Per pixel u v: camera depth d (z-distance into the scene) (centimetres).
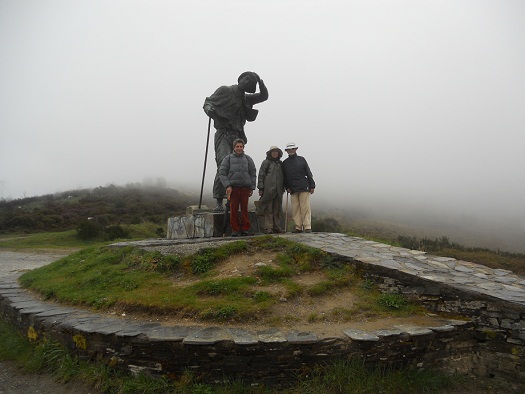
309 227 960
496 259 1169
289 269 655
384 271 624
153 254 756
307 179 969
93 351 493
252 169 863
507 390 474
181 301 557
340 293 611
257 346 438
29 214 5397
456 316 540
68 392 462
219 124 1017
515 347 491
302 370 441
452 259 709
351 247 769
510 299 501
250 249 750
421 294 578
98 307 602
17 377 510
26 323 612
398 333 471
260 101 1059
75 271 823
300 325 504
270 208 930
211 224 912
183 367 445
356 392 424
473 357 519
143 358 458
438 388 465
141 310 559
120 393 436
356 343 456
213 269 691
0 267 1684
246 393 425
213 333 464
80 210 5962
